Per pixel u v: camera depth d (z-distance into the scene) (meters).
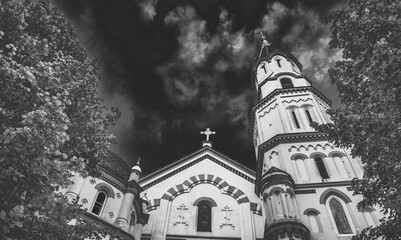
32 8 14.31
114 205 20.30
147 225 23.05
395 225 11.62
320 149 24.22
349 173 22.27
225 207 24.58
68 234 10.84
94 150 13.70
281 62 35.91
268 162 24.88
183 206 24.72
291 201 20.06
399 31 11.52
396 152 11.20
